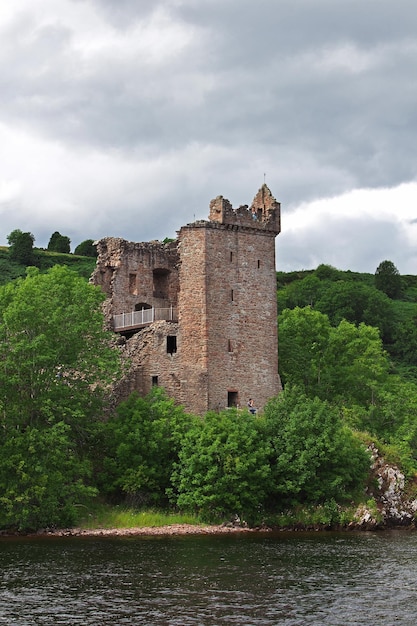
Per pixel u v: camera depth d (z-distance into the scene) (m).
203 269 76.00
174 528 59.38
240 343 77.06
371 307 157.25
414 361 147.88
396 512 66.69
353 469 64.25
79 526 58.94
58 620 33.31
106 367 64.19
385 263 191.12
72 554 47.53
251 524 62.00
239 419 65.12
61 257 158.38
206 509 62.38
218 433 63.56
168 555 47.66
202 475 62.09
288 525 61.94
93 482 64.69
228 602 36.34
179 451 64.75
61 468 59.28
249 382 77.00
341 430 65.00
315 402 65.94
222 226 77.44
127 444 63.88
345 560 46.91
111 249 83.12
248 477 62.12
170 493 63.75
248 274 78.44
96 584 39.41
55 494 57.69
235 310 77.19
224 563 45.25
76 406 62.25
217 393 75.25
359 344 100.75
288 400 66.69
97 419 68.19
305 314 99.38
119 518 60.47
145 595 37.41
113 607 35.28
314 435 63.84
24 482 56.22
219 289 76.62
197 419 67.00
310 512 62.62
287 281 188.38
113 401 71.50
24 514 55.41
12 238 159.62
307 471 62.50
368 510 63.81
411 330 152.38
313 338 97.44
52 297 65.31
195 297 75.81
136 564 44.47
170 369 74.50
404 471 70.25
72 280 73.62
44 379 61.75
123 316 81.06
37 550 48.94
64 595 37.22
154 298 84.50
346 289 158.50
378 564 45.66
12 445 57.62
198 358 75.00
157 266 84.88
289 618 33.97
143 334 75.44
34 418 62.12
